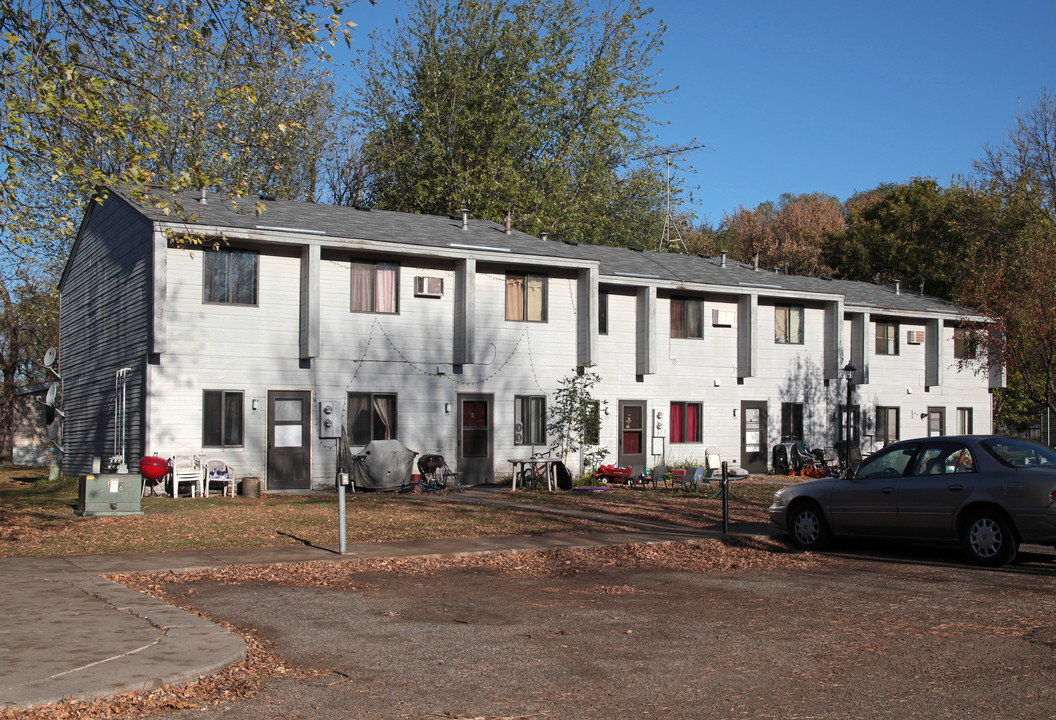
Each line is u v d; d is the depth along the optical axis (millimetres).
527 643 7961
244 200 25250
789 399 32656
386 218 27062
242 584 10914
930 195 50000
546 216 39375
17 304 39031
